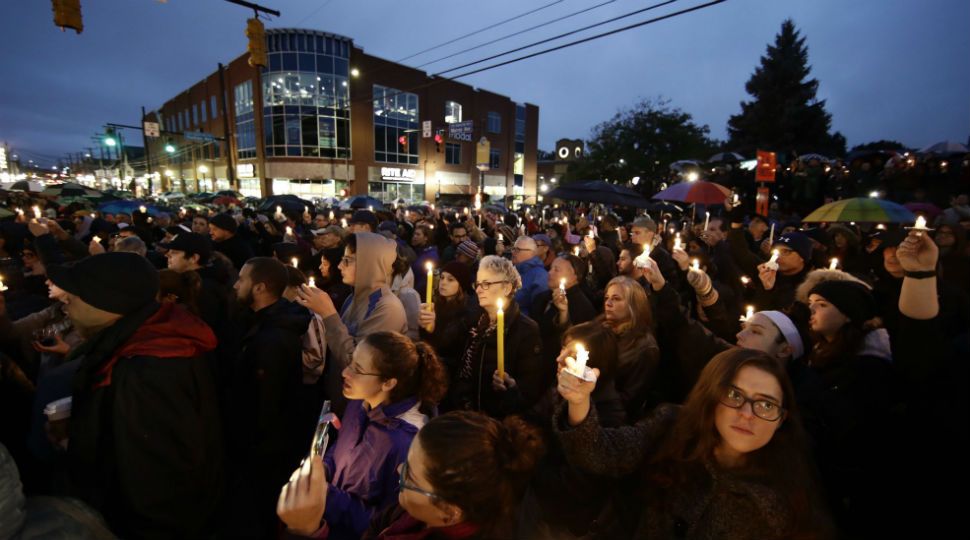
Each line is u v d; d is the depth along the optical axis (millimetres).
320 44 34094
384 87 37531
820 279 2484
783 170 15586
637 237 4688
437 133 22031
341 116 35469
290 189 35906
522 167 51406
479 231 7949
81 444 1798
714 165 20016
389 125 38125
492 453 1221
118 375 1791
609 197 9602
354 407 1919
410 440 1746
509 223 10773
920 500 1765
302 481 1207
